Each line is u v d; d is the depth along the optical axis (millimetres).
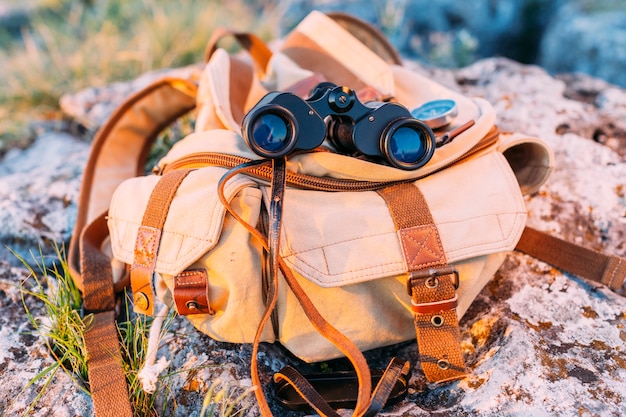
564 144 1865
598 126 1968
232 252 1189
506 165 1354
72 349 1341
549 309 1406
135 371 1281
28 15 4859
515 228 1277
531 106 2051
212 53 1996
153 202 1250
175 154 1384
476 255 1235
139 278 1235
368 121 1201
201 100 1564
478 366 1271
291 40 1809
